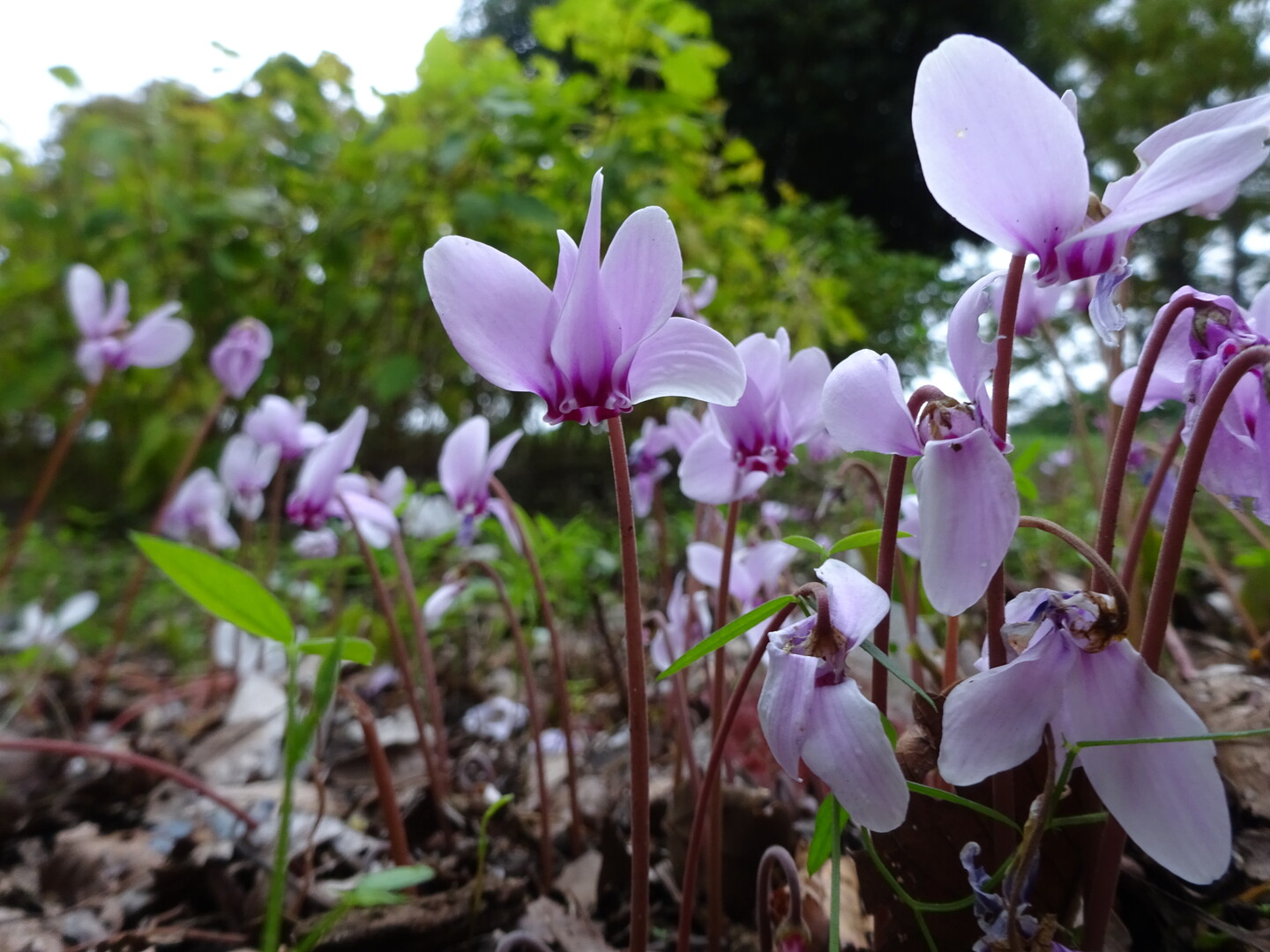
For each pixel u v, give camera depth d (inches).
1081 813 3.4
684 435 5.6
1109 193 2.9
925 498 2.7
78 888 6.3
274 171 19.0
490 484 6.4
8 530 20.7
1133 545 3.8
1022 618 3.0
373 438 22.3
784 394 4.3
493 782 7.6
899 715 5.5
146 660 15.0
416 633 6.8
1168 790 2.7
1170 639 6.0
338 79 19.7
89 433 23.6
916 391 3.0
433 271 3.0
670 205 18.2
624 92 17.5
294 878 5.9
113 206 18.9
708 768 3.9
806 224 33.4
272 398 9.0
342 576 11.5
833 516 11.7
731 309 20.2
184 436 18.5
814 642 2.8
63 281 19.5
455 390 21.9
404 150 16.6
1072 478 13.3
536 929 5.0
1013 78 2.6
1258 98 2.8
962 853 3.1
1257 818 4.2
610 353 3.1
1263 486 3.0
